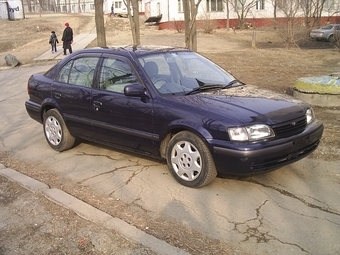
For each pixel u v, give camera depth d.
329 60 17.22
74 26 38.00
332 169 5.14
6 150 6.50
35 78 6.70
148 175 5.15
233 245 3.50
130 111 5.04
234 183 4.80
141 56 5.32
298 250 3.41
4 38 31.28
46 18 44.66
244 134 4.17
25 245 3.70
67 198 4.46
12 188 4.90
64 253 3.53
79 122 5.81
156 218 4.03
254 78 12.39
